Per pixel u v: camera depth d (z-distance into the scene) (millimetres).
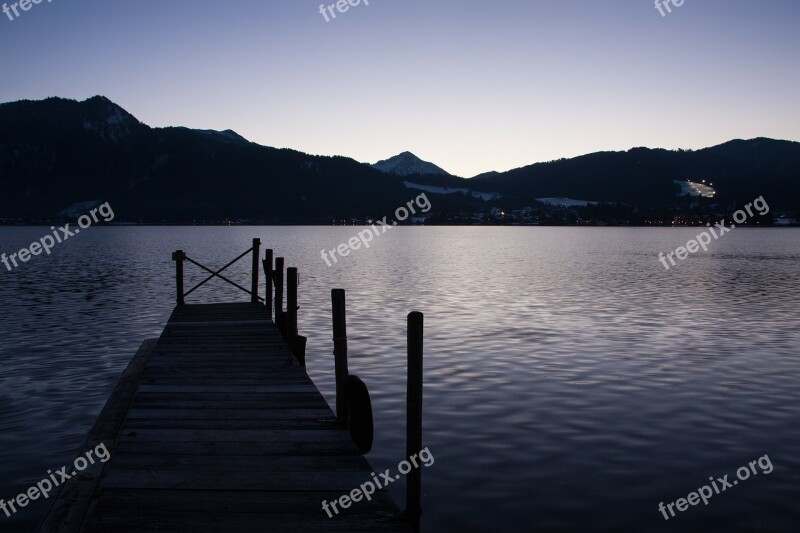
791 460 9461
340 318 8391
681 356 17000
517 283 40062
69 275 45344
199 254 78812
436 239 158875
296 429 8078
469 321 23469
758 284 40219
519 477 8773
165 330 15883
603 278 44375
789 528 7410
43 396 12938
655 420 11312
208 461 6906
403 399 12609
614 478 8766
